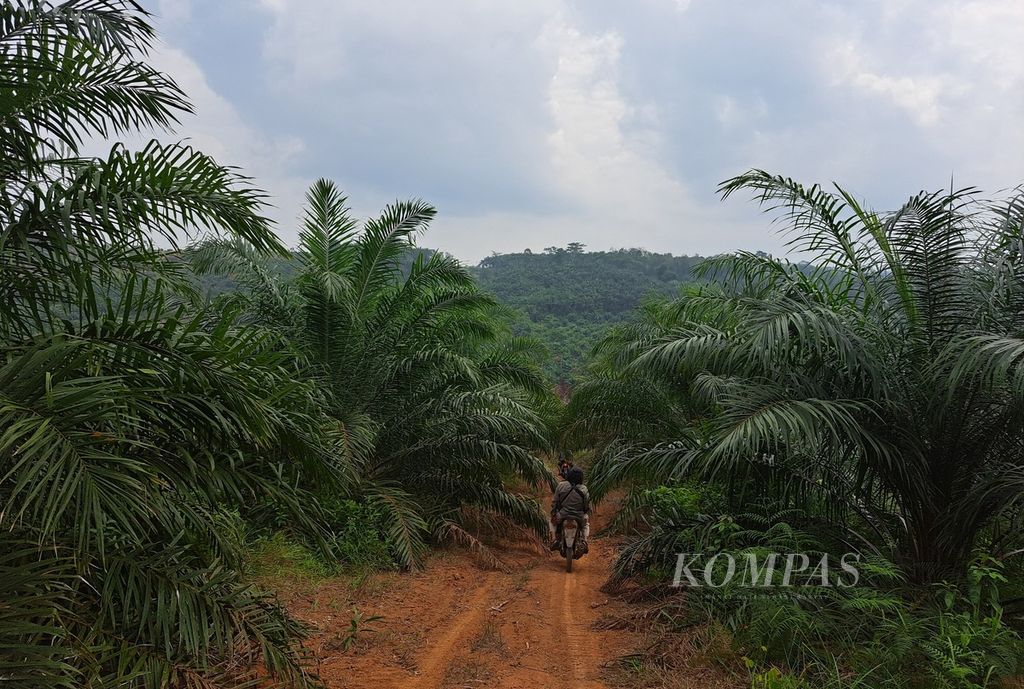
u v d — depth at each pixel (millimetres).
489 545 10320
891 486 5508
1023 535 5188
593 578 8281
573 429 12523
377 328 9594
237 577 3881
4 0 3648
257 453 3775
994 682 3828
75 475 2457
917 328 5637
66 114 3799
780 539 5312
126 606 3125
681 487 7621
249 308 8867
